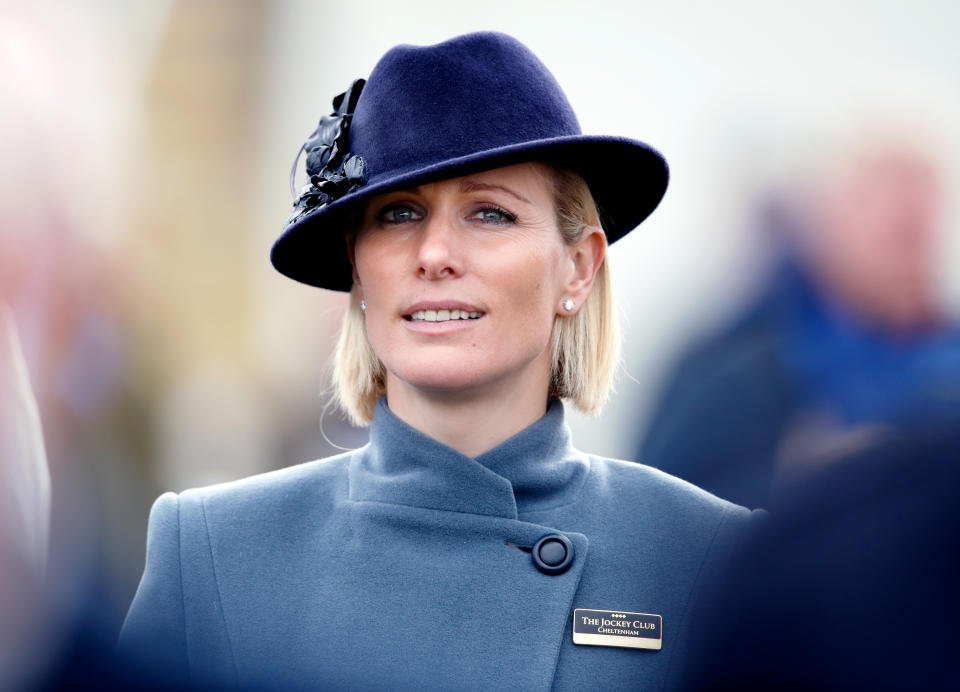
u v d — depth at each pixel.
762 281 14.20
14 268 7.22
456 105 10.19
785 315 13.70
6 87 7.03
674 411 15.05
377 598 10.21
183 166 17.97
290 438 19.30
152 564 10.61
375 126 10.36
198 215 18.00
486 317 10.11
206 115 18.33
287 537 10.70
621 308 11.84
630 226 11.45
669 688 9.99
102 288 7.94
